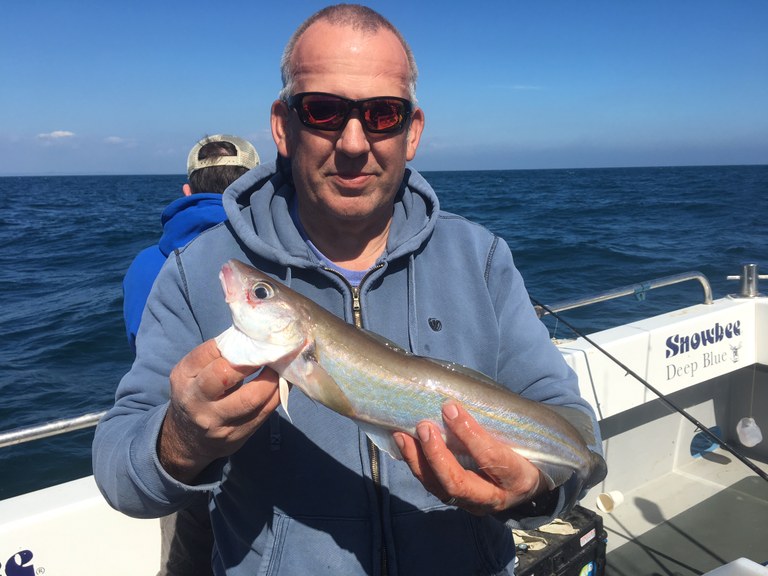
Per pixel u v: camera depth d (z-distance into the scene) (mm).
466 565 690
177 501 597
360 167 676
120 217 14094
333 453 670
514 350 755
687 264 6383
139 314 1087
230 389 550
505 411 671
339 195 688
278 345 612
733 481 1698
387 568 662
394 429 658
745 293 1801
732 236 8500
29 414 2803
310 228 756
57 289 5562
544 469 674
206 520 974
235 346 533
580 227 10000
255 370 589
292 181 788
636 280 5695
